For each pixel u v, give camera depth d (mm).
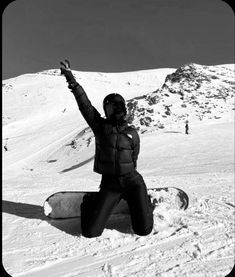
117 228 5035
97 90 89188
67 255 4195
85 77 100562
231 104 44156
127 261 3990
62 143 43375
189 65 53344
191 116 40094
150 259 4035
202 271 3686
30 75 97375
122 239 4648
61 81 88188
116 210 5559
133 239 4656
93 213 4691
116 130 4770
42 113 66562
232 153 24547
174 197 5727
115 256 4137
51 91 80375
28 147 43812
